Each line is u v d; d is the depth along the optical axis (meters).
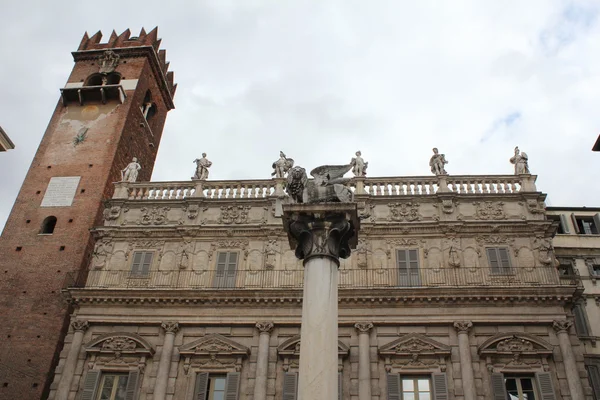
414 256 33.84
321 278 17.88
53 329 34.66
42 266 37.38
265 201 36.72
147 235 36.12
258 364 30.44
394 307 31.45
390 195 36.03
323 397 15.92
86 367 31.45
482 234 34.28
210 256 35.00
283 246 34.84
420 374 29.77
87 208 40.00
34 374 33.12
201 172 38.78
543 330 30.53
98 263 35.38
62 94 46.94
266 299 32.09
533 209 34.91
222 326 32.00
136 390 30.38
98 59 51.53
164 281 34.28
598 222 39.06
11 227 39.62
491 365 29.61
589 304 35.50
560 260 37.50
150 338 32.09
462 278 32.75
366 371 29.73
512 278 32.62
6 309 35.69
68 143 44.47
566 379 28.95
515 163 37.25
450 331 30.77
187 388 30.28
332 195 19.38
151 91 53.03
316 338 16.83
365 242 34.47
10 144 26.45
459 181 36.56
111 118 46.03
